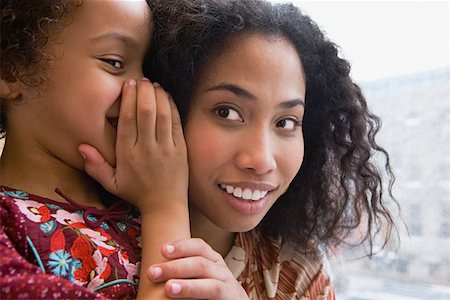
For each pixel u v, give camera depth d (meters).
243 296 0.62
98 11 0.62
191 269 0.59
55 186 0.66
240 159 0.68
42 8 0.61
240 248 0.81
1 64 0.62
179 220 0.65
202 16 0.70
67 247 0.58
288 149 0.72
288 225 0.89
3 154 0.68
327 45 0.83
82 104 0.62
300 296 0.85
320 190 0.88
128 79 0.66
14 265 0.52
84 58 0.62
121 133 0.65
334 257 1.02
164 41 0.70
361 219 0.91
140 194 0.66
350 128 0.87
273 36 0.71
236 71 0.68
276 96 0.69
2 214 0.58
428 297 1.22
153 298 0.57
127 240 0.66
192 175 0.70
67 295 0.52
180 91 0.70
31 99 0.63
